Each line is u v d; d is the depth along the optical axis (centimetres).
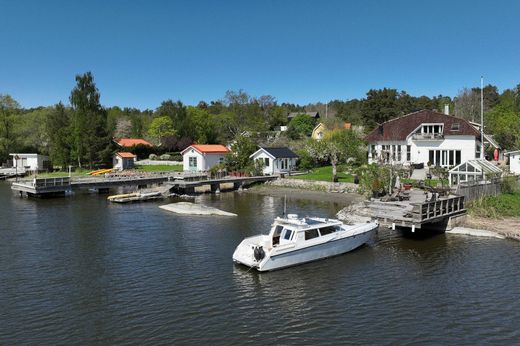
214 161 8050
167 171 8012
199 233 3412
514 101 12094
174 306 2042
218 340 1734
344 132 7662
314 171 7150
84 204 4969
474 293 2156
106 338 1756
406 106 10219
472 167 4316
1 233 3438
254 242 2691
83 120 8938
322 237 2703
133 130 13438
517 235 3058
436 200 3222
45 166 9100
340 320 1895
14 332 1806
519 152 5328
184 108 11788
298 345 1694
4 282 2347
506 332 1773
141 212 4391
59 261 2700
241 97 13600
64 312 1986
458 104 10825
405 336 1752
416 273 2453
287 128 11550
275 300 2109
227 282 2342
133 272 2495
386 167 4641
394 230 3425
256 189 6206
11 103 10188
